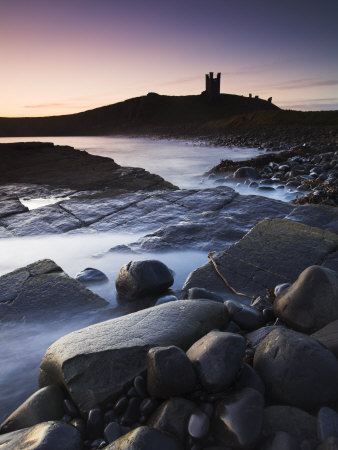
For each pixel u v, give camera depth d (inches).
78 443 70.2
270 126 2213.3
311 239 174.9
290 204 271.6
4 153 663.8
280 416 66.7
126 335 92.7
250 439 60.9
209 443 63.9
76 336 97.0
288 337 80.2
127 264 158.7
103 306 142.7
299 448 57.8
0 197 384.8
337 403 71.6
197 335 96.7
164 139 2610.7
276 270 156.3
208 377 73.6
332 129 1583.4
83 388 81.4
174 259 195.6
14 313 137.6
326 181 424.2
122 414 77.5
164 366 73.5
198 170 814.5
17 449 66.2
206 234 221.8
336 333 89.2
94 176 498.0
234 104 5295.3
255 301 132.0
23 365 112.3
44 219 287.4
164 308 106.4
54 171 542.6
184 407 69.7
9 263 212.8
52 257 218.7
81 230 261.4
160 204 303.6
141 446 60.9
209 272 161.0
